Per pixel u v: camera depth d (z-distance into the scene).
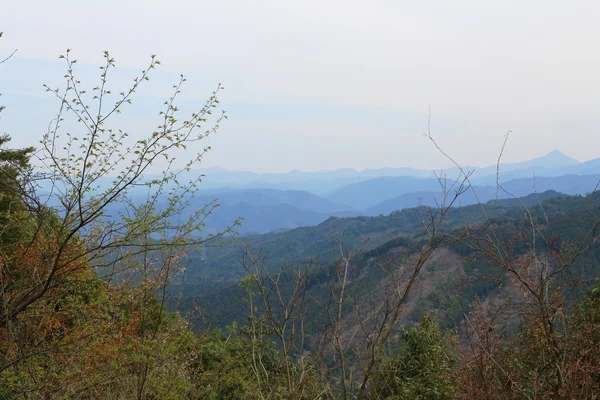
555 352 3.87
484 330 4.10
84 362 5.21
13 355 4.70
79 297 4.88
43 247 4.55
